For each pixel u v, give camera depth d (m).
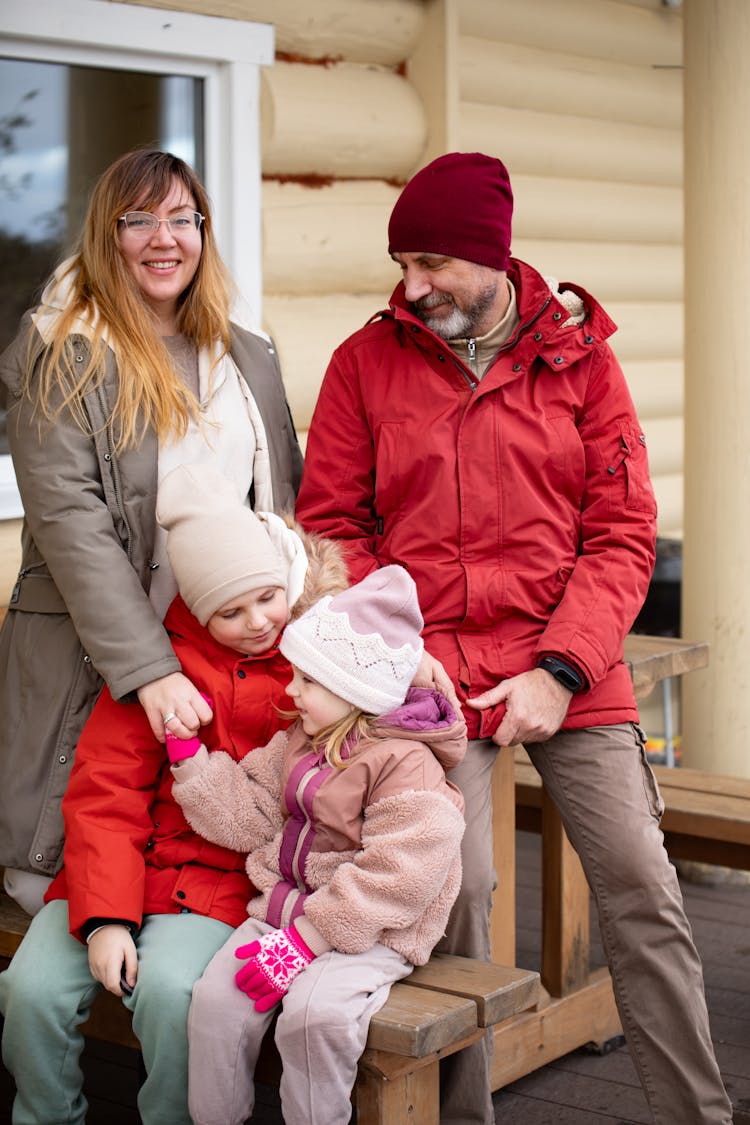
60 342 2.67
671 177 6.48
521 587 2.78
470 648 2.77
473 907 2.69
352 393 2.92
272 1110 3.22
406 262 2.78
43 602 2.75
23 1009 2.51
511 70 5.43
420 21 4.71
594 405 2.85
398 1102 2.35
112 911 2.45
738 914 4.45
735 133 4.46
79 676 2.71
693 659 3.82
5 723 2.76
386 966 2.37
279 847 2.52
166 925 2.53
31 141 4.10
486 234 2.71
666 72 6.37
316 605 2.50
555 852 3.49
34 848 2.68
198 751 2.53
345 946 2.35
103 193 2.75
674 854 3.76
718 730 4.68
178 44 4.07
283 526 2.72
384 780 2.43
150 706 2.53
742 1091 3.32
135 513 2.70
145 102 4.22
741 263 4.50
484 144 5.34
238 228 4.31
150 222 2.73
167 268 2.78
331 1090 2.27
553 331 2.76
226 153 4.29
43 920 2.64
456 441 2.77
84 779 2.55
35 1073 2.54
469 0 5.20
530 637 2.80
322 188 4.57
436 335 2.78
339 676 2.43
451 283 2.74
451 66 4.70
